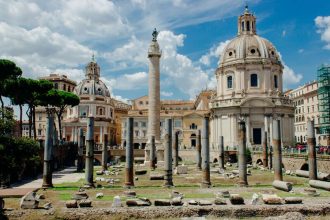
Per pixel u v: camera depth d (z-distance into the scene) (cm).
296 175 5172
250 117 8956
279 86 9525
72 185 4025
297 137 12062
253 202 2697
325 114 9431
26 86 6062
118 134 14625
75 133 12394
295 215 2422
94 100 12794
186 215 2503
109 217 2450
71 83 14900
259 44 9562
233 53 9625
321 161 4700
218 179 4716
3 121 2150
